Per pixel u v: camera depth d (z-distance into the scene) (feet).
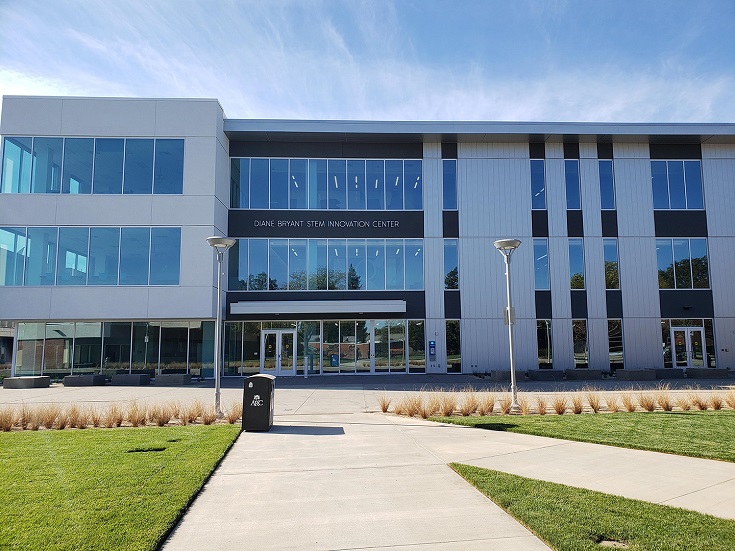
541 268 88.38
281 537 15.61
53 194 80.38
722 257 89.51
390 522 16.78
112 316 78.64
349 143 90.02
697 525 15.80
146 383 75.82
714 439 29.53
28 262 79.51
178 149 81.66
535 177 90.12
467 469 22.93
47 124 81.41
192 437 30.89
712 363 87.15
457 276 87.97
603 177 90.43
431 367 86.17
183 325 82.84
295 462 25.05
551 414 40.91
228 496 19.67
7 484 20.42
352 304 84.79
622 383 69.92
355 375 84.69
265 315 85.97
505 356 86.48
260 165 89.10
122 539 14.85
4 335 86.38
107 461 24.47
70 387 71.56
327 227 88.33
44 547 14.24
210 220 80.43
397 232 88.58
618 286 88.17
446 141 89.97
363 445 29.04
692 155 91.30
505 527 16.22
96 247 79.87
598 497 18.65
